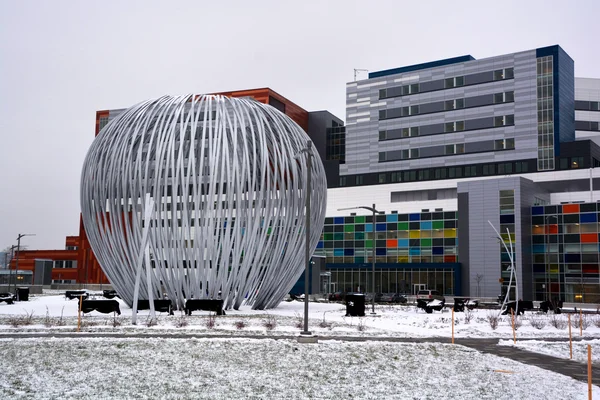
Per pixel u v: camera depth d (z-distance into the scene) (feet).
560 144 341.62
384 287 348.38
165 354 71.41
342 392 54.44
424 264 336.29
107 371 60.90
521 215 306.14
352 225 369.91
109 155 147.54
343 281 360.48
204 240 141.38
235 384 56.44
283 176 148.36
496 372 67.00
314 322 122.01
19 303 178.09
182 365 65.00
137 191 142.82
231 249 144.77
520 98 355.56
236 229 143.23
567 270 299.58
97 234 150.51
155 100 153.99
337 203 403.95
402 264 343.46
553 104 345.51
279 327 107.65
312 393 53.67
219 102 152.05
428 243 343.46
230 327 105.81
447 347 86.22
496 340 102.22
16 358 67.05
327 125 492.54
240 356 71.36
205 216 141.90
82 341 80.28
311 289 279.28
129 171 142.10
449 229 337.72
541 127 346.95
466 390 56.65
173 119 143.95
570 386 59.98
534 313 184.03
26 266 434.30
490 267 311.88
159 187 141.08
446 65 382.01
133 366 63.82
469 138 369.09
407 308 195.00
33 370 60.70
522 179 310.04
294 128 159.43
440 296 313.73
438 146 378.94
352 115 410.52
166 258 142.61
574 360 80.02
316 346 80.79
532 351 88.38
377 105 402.72
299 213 154.40
